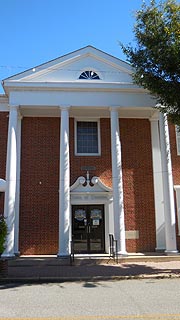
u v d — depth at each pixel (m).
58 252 16.14
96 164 18.48
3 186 14.79
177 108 14.04
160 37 13.32
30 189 17.89
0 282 11.41
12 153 16.11
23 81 16.86
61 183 15.97
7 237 15.12
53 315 6.94
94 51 17.70
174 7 13.39
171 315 6.83
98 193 17.98
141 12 13.87
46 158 18.31
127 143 18.83
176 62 13.03
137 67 14.26
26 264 14.79
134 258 15.48
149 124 19.08
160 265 14.54
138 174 18.58
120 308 7.51
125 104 17.25
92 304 7.96
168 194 16.64
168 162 16.89
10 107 16.70
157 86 13.77
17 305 7.93
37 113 18.45
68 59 17.48
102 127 18.97
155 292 9.36
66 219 15.55
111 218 17.78
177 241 17.72
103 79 17.47
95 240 17.69
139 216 18.11
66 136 16.53
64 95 17.06
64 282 11.37
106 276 11.97
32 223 17.55
